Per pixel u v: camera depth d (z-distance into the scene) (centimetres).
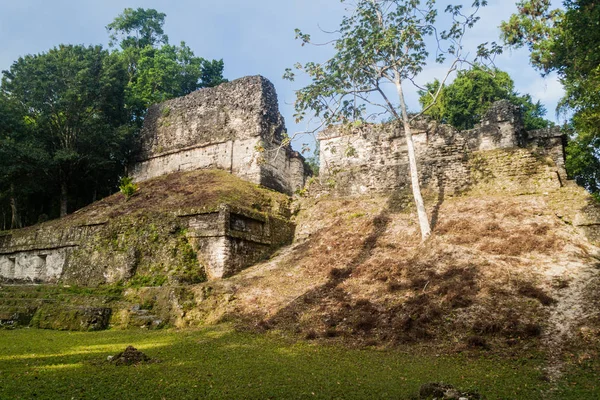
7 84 2378
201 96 2541
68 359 839
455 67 1548
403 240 1530
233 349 948
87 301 1391
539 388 655
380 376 724
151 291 1373
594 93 1301
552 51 1527
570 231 1370
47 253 1973
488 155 1827
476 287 1091
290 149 2514
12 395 582
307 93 1512
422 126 2053
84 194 2841
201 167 2403
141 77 3072
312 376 718
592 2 1189
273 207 1967
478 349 875
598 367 738
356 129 1694
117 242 1669
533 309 977
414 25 1527
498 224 1460
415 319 1027
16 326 1305
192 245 1620
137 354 821
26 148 2252
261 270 1559
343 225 1762
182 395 598
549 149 2034
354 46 1522
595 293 993
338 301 1204
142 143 2684
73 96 2317
